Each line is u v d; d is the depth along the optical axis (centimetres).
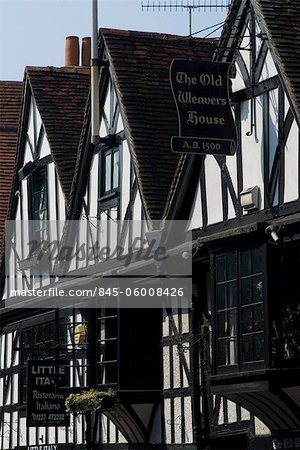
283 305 2542
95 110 3225
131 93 3203
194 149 2664
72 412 3209
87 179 3378
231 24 2752
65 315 3475
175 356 3016
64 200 3506
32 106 3725
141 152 3109
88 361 3259
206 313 2894
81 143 3369
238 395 2628
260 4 2681
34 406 3294
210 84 2691
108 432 3272
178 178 2897
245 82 2725
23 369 3650
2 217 4006
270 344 2519
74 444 3409
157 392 3086
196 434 2878
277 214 2611
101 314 3256
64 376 3425
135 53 3297
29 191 3697
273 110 2645
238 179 2738
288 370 2503
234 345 2633
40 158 3659
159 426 3073
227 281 2664
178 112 2659
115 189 3225
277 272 2548
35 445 3597
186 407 2955
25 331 3688
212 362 2689
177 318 3009
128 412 3086
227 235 2641
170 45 3362
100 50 3331
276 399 2538
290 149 2586
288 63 2584
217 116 2688
